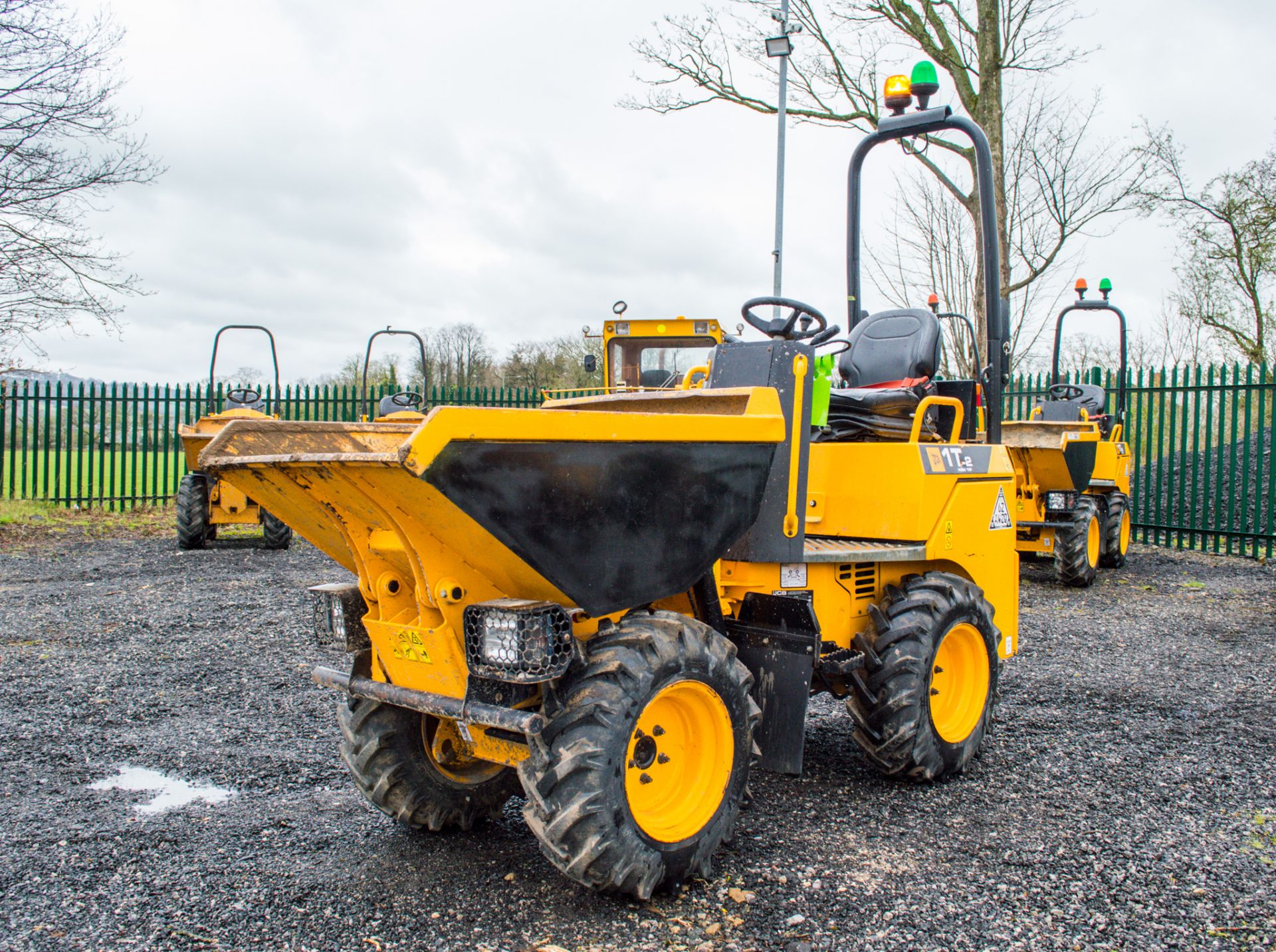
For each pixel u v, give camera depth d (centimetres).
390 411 1223
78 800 383
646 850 286
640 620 307
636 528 291
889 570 435
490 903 300
